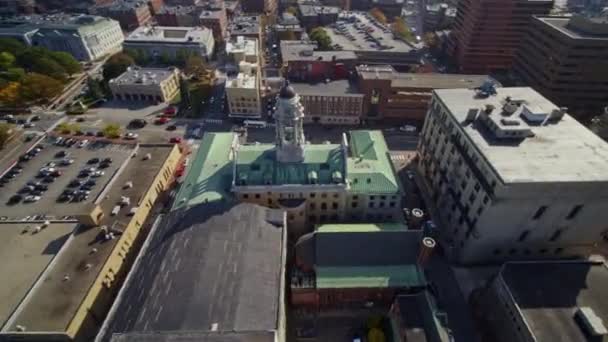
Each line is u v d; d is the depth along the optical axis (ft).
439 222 344.49
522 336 212.02
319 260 263.49
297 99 279.49
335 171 308.19
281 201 307.37
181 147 446.60
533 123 298.15
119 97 561.02
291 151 303.68
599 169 244.42
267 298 204.74
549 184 233.35
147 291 210.79
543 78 501.97
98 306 259.60
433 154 372.17
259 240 243.19
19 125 497.05
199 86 576.61
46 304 242.37
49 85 541.75
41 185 358.02
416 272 259.80
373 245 264.72
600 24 442.09
